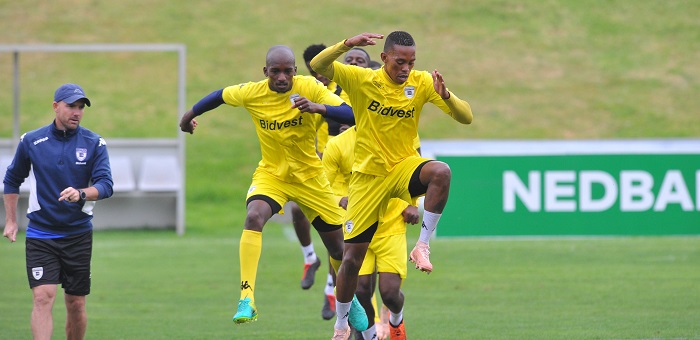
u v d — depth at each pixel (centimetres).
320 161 2462
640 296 3366
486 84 8838
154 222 5794
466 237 4962
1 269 4150
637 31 9825
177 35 9481
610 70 9175
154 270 4144
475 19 9912
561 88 8850
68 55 9312
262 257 4597
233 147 7794
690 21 10006
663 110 8512
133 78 8888
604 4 10281
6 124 7956
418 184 2147
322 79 2775
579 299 3331
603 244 4788
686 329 2723
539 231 4944
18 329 2808
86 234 2170
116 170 5662
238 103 2398
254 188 2416
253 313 2234
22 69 8981
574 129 8169
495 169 4938
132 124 8056
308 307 3284
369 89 2131
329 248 2533
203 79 8781
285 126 2358
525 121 8275
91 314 3130
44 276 2114
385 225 2359
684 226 4972
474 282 3772
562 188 4947
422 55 9200
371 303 2384
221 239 5347
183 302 3375
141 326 2903
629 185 4959
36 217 2127
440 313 3089
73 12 9781
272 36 9469
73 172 2131
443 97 2073
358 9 9988
